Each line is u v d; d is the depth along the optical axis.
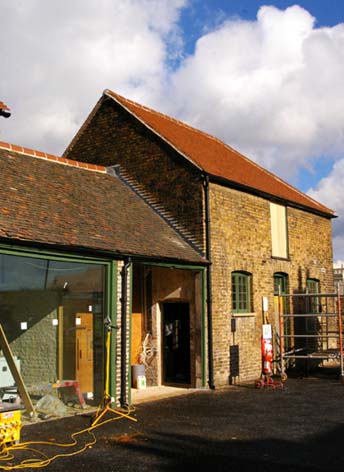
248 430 9.43
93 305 11.84
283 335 16.52
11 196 11.39
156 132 15.97
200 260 14.24
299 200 19.75
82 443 8.59
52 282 11.05
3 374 10.57
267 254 17.25
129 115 16.73
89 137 17.67
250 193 16.75
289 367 18.25
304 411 11.12
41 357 11.00
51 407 10.86
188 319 15.32
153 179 15.91
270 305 17.11
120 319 12.03
